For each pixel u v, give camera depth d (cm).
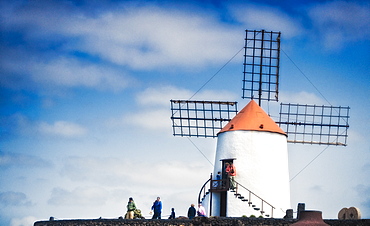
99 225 6706
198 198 7556
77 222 6819
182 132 8188
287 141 8269
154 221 6519
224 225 6306
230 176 7331
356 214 6391
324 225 5375
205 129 8156
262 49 8256
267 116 7688
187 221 6438
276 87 8262
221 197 7381
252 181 7362
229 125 7619
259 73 8244
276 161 7475
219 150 7588
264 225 6300
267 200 7344
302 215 5475
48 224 7038
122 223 6619
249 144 7438
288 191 7544
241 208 7206
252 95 8212
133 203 6875
